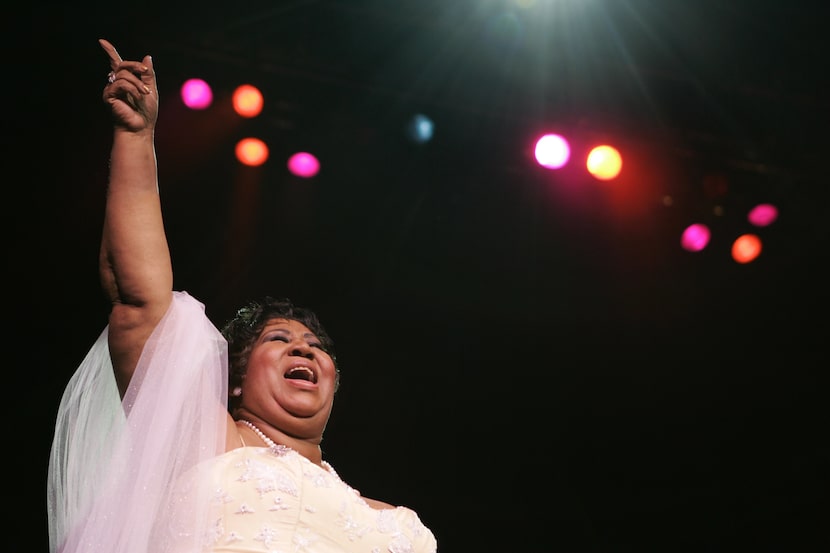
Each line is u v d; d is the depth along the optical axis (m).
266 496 2.69
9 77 6.46
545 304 7.84
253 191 7.09
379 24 6.99
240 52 6.79
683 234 7.88
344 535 2.76
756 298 8.04
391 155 7.41
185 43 6.66
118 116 2.83
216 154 6.96
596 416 7.78
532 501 7.42
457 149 7.49
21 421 6.15
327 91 7.09
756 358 8.06
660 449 7.80
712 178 7.72
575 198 7.76
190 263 6.91
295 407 3.08
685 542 7.55
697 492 7.71
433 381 7.47
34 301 6.40
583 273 7.91
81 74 6.55
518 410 7.62
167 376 2.72
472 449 7.41
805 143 7.65
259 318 3.32
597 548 7.40
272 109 7.01
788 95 7.49
